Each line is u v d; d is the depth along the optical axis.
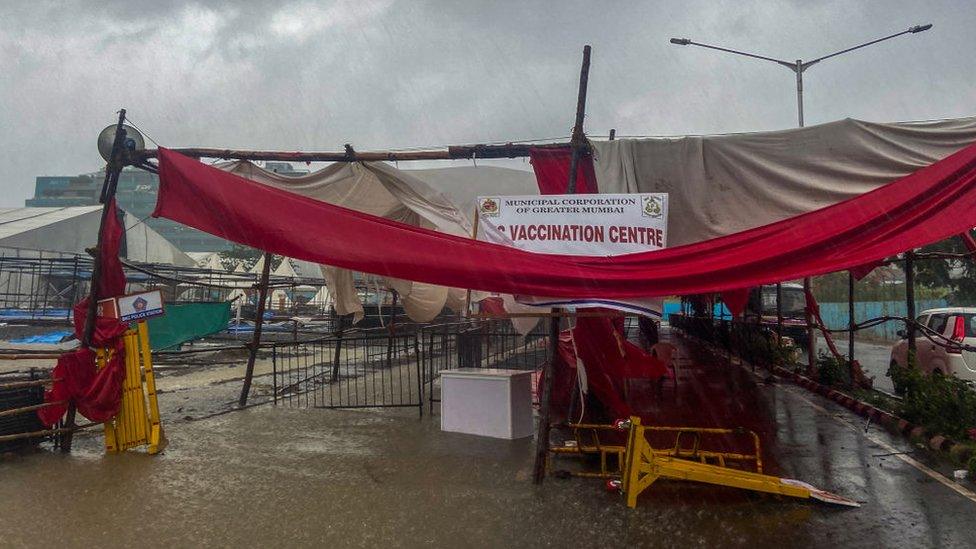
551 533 5.16
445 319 21.36
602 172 7.12
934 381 8.78
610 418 9.70
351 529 5.27
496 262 6.23
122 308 7.90
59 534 5.17
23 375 8.78
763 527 5.27
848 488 6.35
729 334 18.48
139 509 5.77
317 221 6.61
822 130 6.78
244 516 5.58
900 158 6.57
